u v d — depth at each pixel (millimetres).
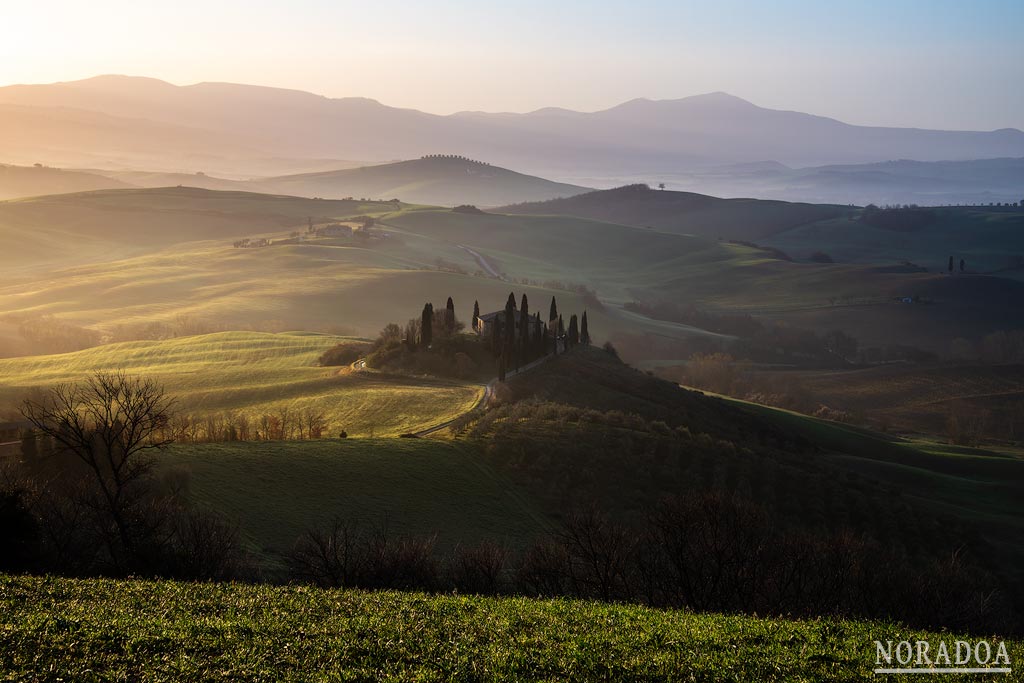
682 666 19969
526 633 22062
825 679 19875
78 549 35500
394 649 20281
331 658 19609
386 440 76000
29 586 24281
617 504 68062
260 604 24312
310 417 93000
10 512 33125
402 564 38125
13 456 48938
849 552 42094
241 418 89750
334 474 65188
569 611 24922
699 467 77562
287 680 18219
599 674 19375
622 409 106250
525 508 65938
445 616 23625
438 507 63000
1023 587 63438
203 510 52656
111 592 24359
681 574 36875
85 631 20000
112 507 35594
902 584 41094
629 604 28766
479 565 39562
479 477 70000
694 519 40438
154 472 53406
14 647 18672
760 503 72250
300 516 56844
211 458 64062
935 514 76875
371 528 56719
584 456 76188
